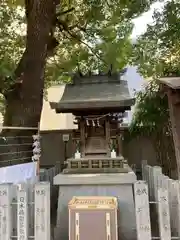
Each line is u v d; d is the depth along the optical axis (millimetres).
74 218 4398
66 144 10703
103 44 9930
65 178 5371
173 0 8711
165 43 9289
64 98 5781
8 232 4277
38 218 4344
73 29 10398
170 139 9531
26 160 7230
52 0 7840
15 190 4566
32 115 7504
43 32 7672
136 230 4598
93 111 5863
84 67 10812
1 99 10648
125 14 9461
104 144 5973
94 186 5371
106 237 4312
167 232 4270
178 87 6242
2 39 9797
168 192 4574
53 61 10562
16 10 9844
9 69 7621
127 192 5289
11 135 7359
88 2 9727
